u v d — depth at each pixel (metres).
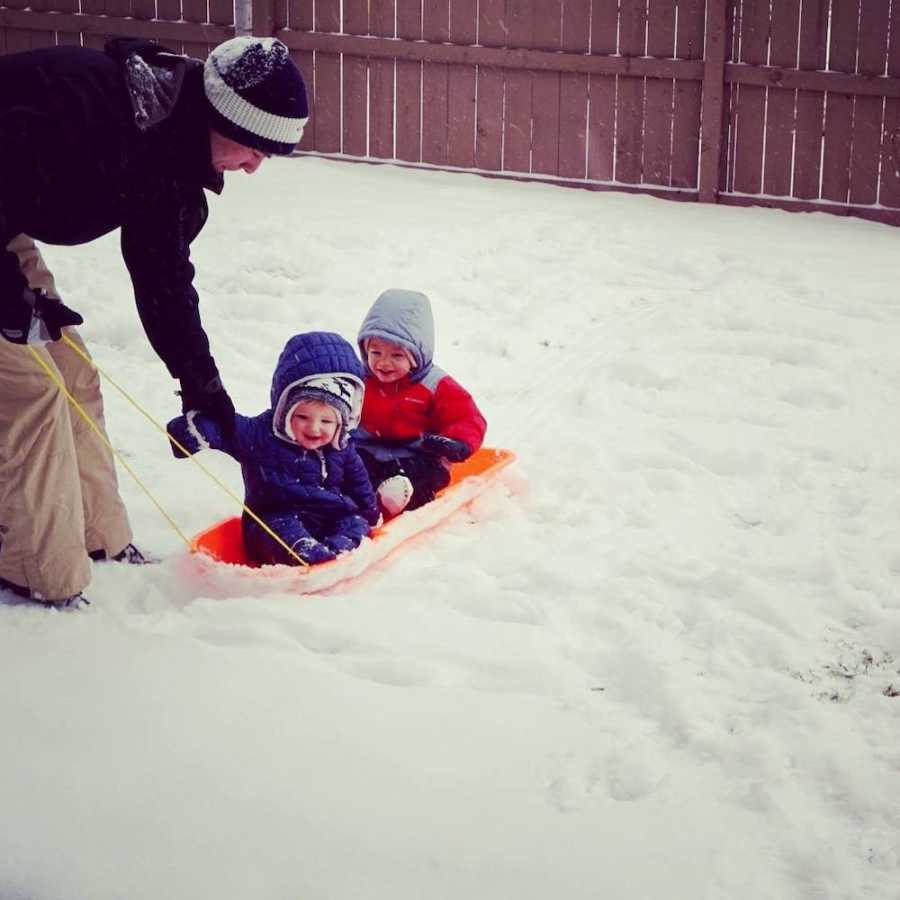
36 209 3.15
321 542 3.87
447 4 8.71
